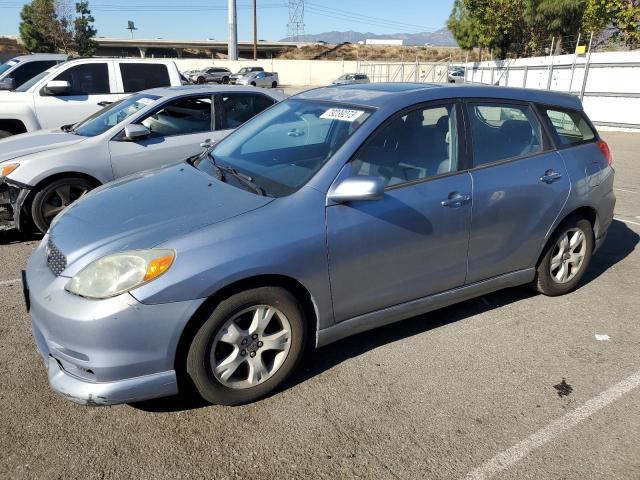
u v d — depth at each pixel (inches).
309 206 114.3
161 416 110.8
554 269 165.2
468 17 989.8
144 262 99.3
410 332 146.7
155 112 234.7
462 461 99.7
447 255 134.8
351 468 97.5
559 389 122.0
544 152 155.1
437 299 137.8
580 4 756.6
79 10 1706.4
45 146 221.5
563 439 105.8
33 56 401.1
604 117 658.2
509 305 164.1
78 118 330.6
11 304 161.3
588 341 143.5
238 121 253.0
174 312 100.1
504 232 144.6
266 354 117.0
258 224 108.7
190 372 106.8
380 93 139.3
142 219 112.3
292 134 140.6
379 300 126.6
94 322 96.7
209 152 155.1
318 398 117.5
